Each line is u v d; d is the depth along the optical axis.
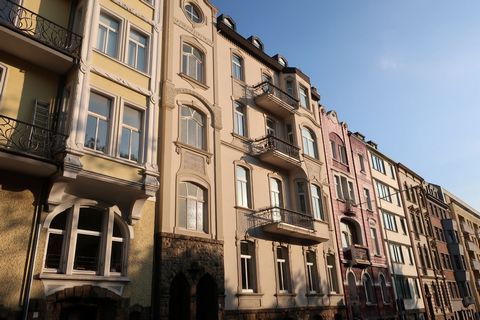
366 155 31.67
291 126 22.06
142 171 12.31
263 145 19.84
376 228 28.62
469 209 56.09
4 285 9.27
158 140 14.30
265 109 21.12
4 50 10.95
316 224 20.14
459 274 41.25
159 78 14.33
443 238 42.78
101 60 12.49
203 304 14.22
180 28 17.20
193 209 14.64
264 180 18.98
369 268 25.64
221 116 17.59
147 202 12.79
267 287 16.59
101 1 13.29
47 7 12.43
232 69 19.98
